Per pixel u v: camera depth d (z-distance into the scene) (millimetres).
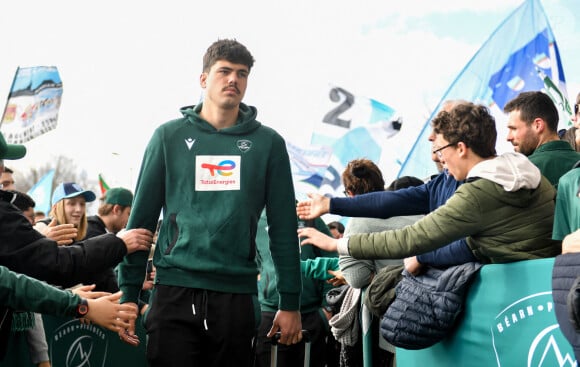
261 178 3332
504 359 2748
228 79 3299
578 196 2561
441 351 3217
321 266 4648
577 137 3256
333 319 4324
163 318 3176
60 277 2771
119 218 5793
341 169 9898
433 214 2836
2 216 2676
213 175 3275
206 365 3236
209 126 3332
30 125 8859
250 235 3271
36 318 3793
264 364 4719
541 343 2543
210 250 3189
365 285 4129
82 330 4332
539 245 2762
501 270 2768
